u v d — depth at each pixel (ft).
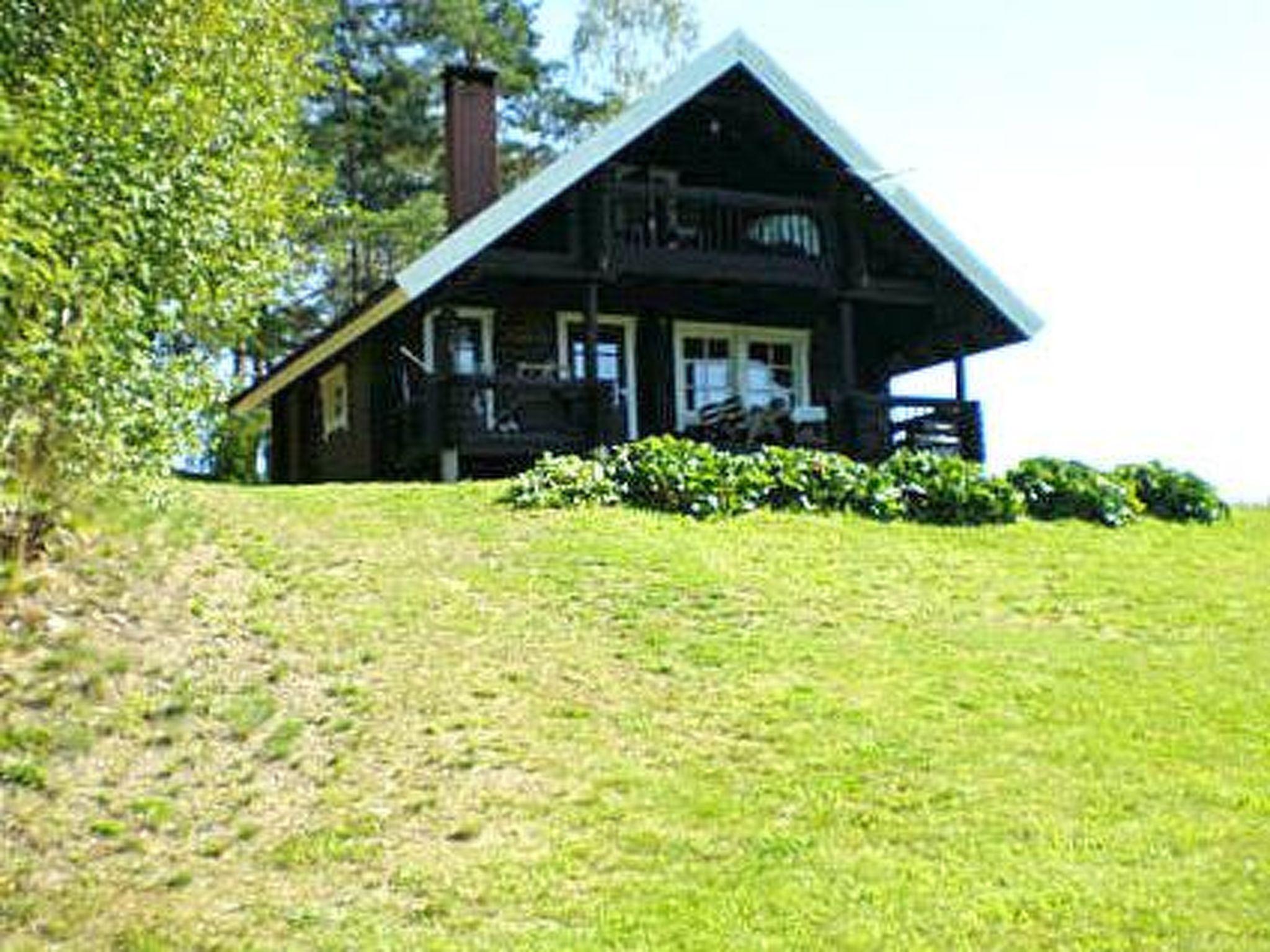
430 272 55.26
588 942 19.76
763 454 47.98
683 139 65.77
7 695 25.80
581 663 30.94
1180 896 21.06
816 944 19.65
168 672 27.99
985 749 27.09
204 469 88.84
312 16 47.09
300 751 25.76
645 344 68.13
